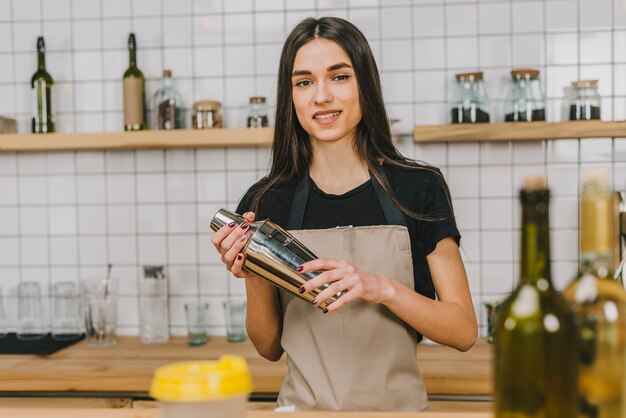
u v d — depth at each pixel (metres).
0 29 2.68
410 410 1.41
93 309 2.43
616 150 2.47
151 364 2.17
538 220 0.74
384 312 1.41
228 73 2.61
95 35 2.65
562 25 2.49
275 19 2.59
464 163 2.52
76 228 2.67
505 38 2.50
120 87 2.64
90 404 2.10
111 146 2.42
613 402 0.77
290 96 1.50
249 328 1.55
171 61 2.62
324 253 1.46
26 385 2.10
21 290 2.57
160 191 2.64
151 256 2.65
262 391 2.04
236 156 2.61
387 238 1.44
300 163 1.54
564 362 0.74
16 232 2.70
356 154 1.51
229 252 1.22
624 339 0.77
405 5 2.53
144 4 2.63
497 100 2.51
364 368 1.41
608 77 2.48
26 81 2.68
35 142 2.45
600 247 0.74
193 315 2.45
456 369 2.06
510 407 0.76
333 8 2.56
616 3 2.47
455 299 1.40
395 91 2.54
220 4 2.60
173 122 2.46
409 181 1.49
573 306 0.79
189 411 0.71
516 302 0.76
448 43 2.52
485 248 2.52
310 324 1.44
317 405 1.40
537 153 2.50
